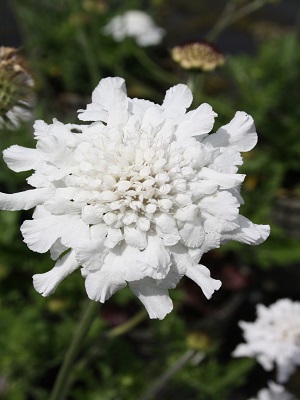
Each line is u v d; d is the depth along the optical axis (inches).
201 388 11.1
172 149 6.1
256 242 6.0
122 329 9.9
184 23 22.8
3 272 12.1
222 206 5.9
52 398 7.8
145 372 11.3
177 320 11.5
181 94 6.6
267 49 17.3
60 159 6.0
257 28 22.7
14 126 8.8
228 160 6.2
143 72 18.8
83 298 11.9
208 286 5.8
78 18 16.2
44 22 18.8
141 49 18.4
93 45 18.0
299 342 9.7
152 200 5.9
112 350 11.3
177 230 5.9
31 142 11.9
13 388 10.6
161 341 11.3
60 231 5.9
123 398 11.0
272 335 9.7
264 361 9.8
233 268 13.4
